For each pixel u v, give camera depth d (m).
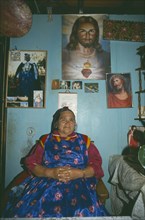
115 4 2.36
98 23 2.37
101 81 2.34
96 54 2.35
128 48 2.38
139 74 2.33
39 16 2.38
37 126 2.30
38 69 2.32
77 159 1.84
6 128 2.27
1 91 2.14
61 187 1.64
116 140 2.31
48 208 1.49
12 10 1.64
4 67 2.16
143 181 1.45
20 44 2.35
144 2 2.29
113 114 2.33
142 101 2.34
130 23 2.37
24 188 1.78
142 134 2.28
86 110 2.32
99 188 1.76
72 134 1.98
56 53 2.36
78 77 2.33
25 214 1.47
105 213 1.60
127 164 1.80
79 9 2.34
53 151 1.85
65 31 2.36
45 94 2.29
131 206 1.61
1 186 2.12
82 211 1.48
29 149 2.28
